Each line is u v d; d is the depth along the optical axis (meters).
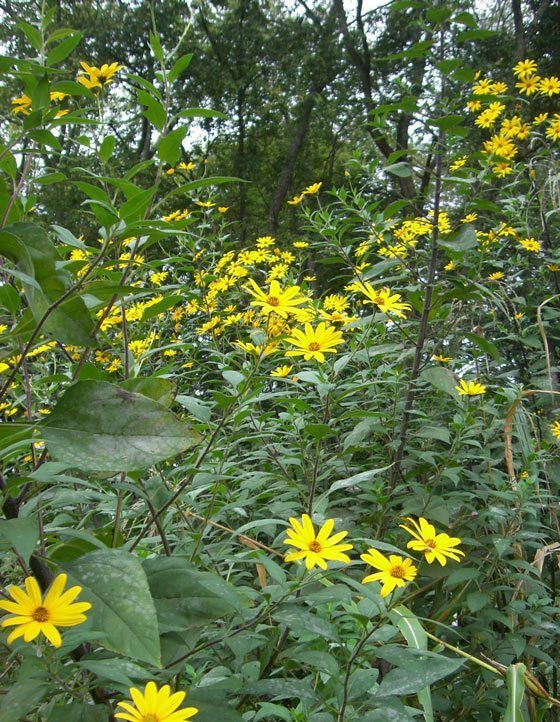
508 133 3.86
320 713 1.37
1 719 0.98
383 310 2.44
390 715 1.21
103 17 15.63
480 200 3.33
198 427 1.82
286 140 17.94
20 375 2.20
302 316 1.72
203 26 16.39
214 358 3.36
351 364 3.47
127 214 1.45
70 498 1.52
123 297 1.84
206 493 2.51
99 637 1.01
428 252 3.69
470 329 4.10
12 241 1.24
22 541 1.00
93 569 1.09
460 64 3.12
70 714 1.05
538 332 3.96
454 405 3.17
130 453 1.15
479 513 2.54
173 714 0.95
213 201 4.24
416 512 2.57
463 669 2.37
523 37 12.15
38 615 0.96
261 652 1.80
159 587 1.26
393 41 16.42
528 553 3.01
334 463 2.80
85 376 1.56
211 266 3.77
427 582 2.64
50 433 1.16
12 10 13.97
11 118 1.98
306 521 1.33
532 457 2.71
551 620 2.46
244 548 2.48
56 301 1.32
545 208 4.25
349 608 1.40
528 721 2.27
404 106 3.25
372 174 3.57
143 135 14.59
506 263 4.29
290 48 17.12
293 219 16.06
